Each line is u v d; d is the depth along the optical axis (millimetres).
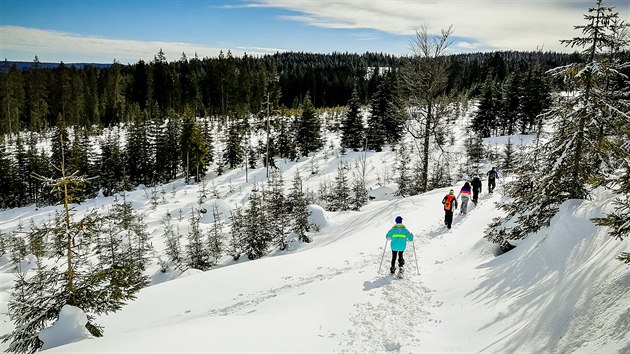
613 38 10484
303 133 63094
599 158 10508
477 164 45375
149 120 79375
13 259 29766
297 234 27312
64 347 7402
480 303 8258
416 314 8516
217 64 103000
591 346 4602
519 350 5621
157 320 11734
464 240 14789
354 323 8039
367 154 58344
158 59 113000
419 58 28766
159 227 38844
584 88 10828
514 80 63656
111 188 59656
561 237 8375
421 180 36781
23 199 58500
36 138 74562
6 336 10047
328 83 122000
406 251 13836
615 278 5227
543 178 11203
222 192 52656
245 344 6969
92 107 94625
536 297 7090
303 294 10148
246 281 13891
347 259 14734
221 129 84188
